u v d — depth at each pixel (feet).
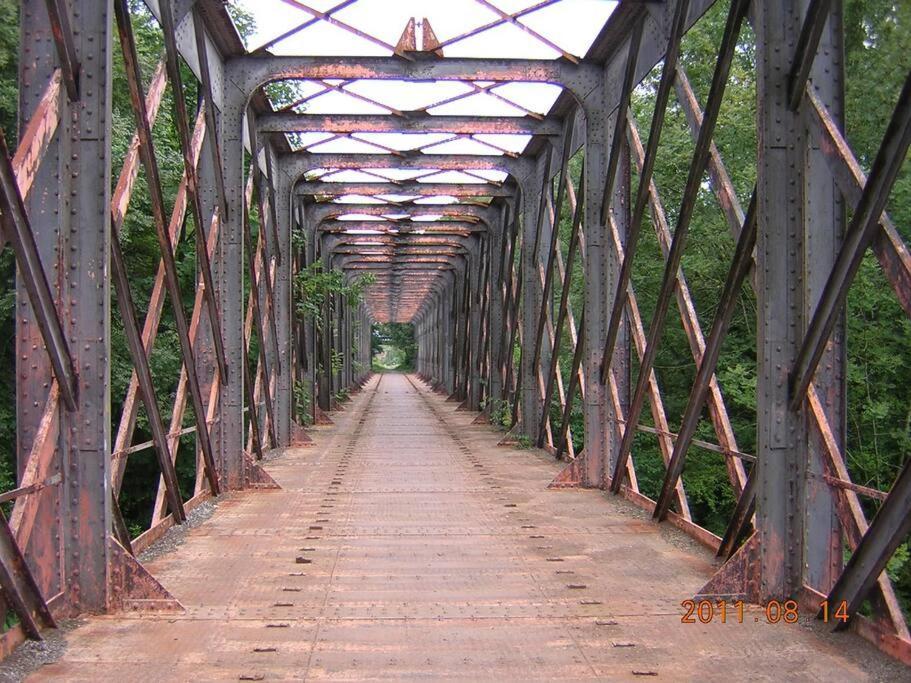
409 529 21.20
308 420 53.26
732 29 16.52
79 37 13.94
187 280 43.34
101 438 13.96
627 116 25.17
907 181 24.38
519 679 11.35
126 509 44.01
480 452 38.86
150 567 17.25
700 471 39.24
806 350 13.78
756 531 14.70
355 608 14.49
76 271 13.91
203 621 13.73
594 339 27.81
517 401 43.01
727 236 37.96
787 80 14.19
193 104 45.47
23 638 12.39
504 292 52.75
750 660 12.05
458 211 54.90
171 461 20.71
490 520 22.39
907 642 11.77
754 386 34.30
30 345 13.42
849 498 13.33
